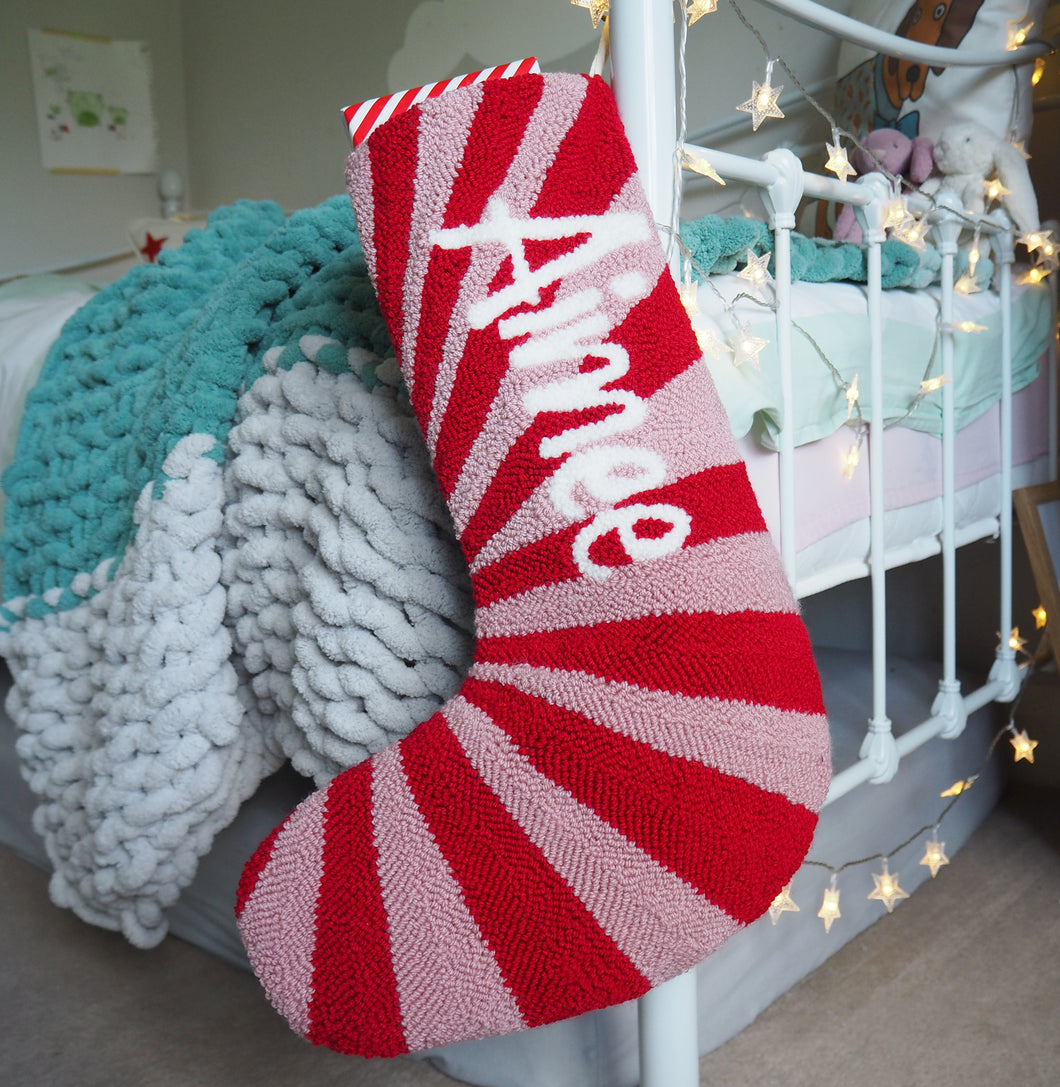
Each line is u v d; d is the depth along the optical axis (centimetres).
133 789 69
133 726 69
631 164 53
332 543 60
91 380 90
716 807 47
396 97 58
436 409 52
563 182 52
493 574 51
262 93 256
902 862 109
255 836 87
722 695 47
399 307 53
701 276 73
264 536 68
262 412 70
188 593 68
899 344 92
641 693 47
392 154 53
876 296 86
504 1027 48
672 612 47
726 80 167
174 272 90
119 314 91
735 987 86
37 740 81
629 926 46
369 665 59
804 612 158
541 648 49
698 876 46
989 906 108
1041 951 99
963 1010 90
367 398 62
